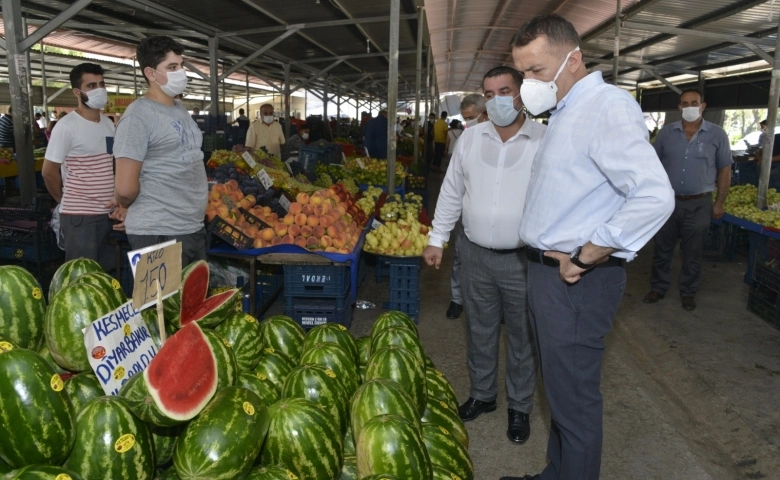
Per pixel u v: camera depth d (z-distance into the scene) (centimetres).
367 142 1352
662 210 223
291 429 193
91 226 477
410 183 1130
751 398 435
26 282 204
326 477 196
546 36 243
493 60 2619
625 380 477
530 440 381
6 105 2475
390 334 272
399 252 541
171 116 357
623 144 230
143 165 354
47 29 671
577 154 244
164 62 347
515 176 335
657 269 658
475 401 401
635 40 1485
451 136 1880
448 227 383
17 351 156
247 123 2088
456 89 4631
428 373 279
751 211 745
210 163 813
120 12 1138
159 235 363
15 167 981
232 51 1767
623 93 240
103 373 183
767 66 1587
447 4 1388
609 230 229
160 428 184
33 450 151
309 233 505
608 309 259
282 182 661
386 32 1495
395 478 179
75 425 161
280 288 618
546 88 250
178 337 188
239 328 242
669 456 369
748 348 529
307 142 1995
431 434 223
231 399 183
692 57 1585
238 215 507
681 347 530
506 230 339
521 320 357
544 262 262
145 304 195
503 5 1402
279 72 2492
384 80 3081
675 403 448
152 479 176
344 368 248
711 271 812
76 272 237
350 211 607
